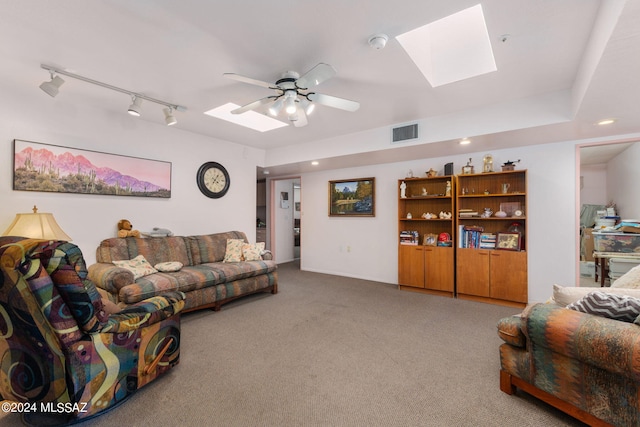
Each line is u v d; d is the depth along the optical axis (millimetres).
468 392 1874
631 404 1297
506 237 3770
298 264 6805
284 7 1641
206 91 2826
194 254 3955
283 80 2344
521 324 1686
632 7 1263
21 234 2422
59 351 1483
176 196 4086
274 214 6863
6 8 1646
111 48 2088
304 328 2924
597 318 1423
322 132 4266
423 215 4410
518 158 3854
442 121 3496
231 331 2848
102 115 3365
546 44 2016
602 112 2557
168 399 1794
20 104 2812
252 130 4180
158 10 1674
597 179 6355
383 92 2826
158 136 3885
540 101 2916
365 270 5262
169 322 2041
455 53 2574
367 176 5234
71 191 3125
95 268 3033
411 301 3852
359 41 1984
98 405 1603
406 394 1854
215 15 1717
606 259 4438
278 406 1738
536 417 1634
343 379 2021
